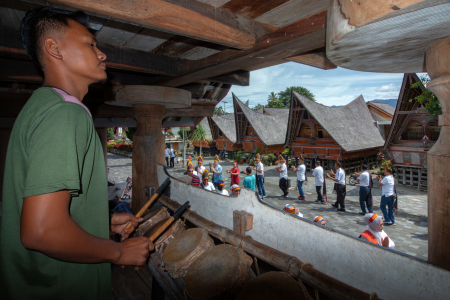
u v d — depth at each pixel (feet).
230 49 8.14
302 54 8.31
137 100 11.97
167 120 22.11
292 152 71.92
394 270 4.39
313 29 5.77
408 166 48.47
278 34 6.47
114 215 4.09
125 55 9.01
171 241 6.44
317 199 37.52
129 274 8.75
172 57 10.09
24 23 2.51
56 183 1.87
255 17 6.28
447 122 4.33
